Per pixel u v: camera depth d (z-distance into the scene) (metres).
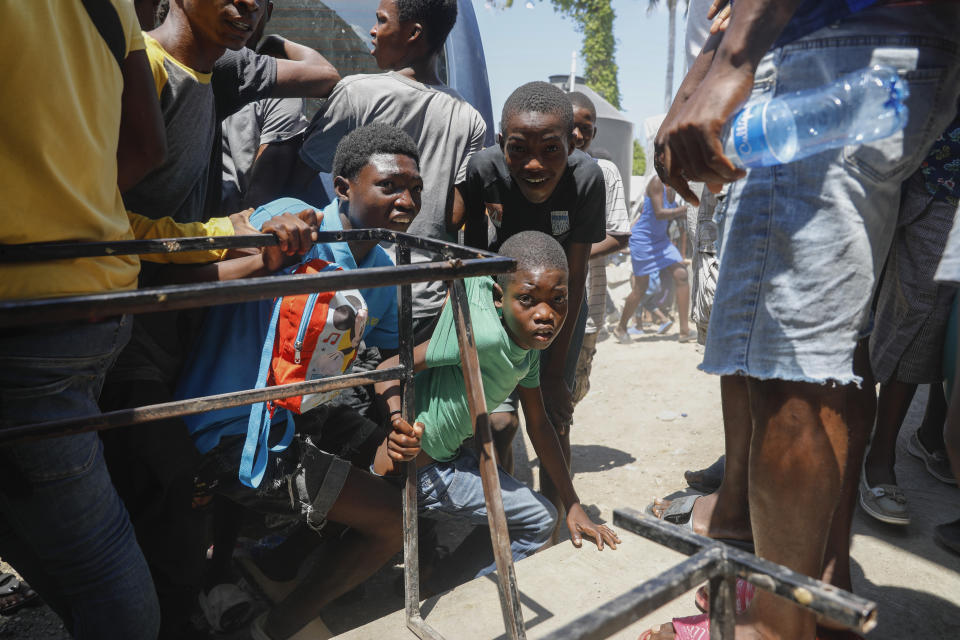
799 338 1.36
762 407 1.44
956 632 2.05
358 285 1.29
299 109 3.26
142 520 1.89
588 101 3.68
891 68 1.33
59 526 1.41
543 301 2.05
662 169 1.53
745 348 1.43
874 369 2.73
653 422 4.24
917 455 3.23
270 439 1.90
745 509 2.39
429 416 2.19
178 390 1.99
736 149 1.37
